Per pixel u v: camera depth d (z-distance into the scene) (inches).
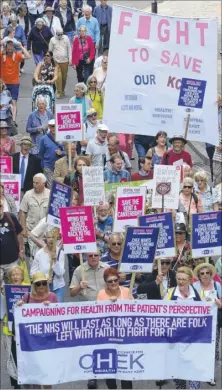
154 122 1953.7
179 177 1606.8
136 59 1931.6
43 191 1769.2
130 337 1325.0
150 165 1902.1
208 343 1328.7
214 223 1433.3
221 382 1456.7
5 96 2466.8
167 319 1322.6
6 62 2682.1
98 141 2039.9
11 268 1450.5
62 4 3186.5
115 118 1953.7
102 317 1317.7
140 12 1916.8
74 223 1444.4
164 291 1456.7
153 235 1374.3
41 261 1553.9
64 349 1317.7
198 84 1934.1
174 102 1945.1
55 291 1561.3
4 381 1457.9
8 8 3353.8
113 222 1572.3
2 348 1542.8
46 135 2060.8
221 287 1454.2
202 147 2519.7
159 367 1332.4
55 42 2837.1
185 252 1565.0
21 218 1772.9
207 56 1930.4
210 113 1946.4
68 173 1855.3
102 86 2349.9
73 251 1451.8
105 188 1768.0
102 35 3122.5
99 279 1475.1
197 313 1322.6
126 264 1380.4
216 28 1921.8
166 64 1934.1
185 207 1745.8
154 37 1926.7
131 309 1318.9
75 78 3152.1
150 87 1941.4
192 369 1332.4
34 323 1306.6
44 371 1315.2
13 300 1391.5
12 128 2488.9
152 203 1614.2
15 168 1964.8
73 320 1315.2
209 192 1784.0
